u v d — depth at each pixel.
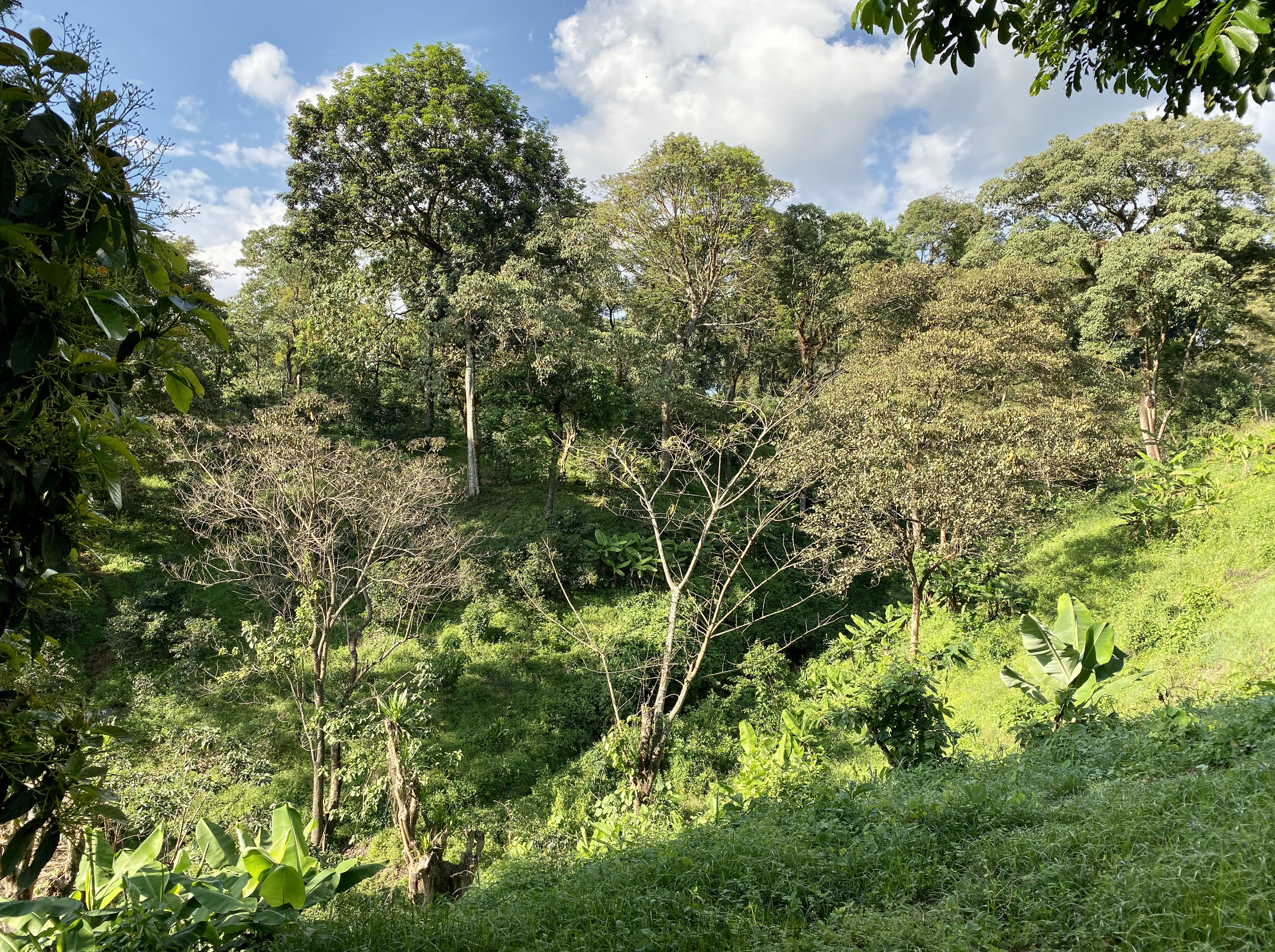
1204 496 16.45
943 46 3.61
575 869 6.24
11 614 3.24
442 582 17.86
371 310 27.22
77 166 2.70
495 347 26.66
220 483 15.19
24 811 3.18
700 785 14.77
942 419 16.84
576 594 22.03
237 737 14.36
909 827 5.16
